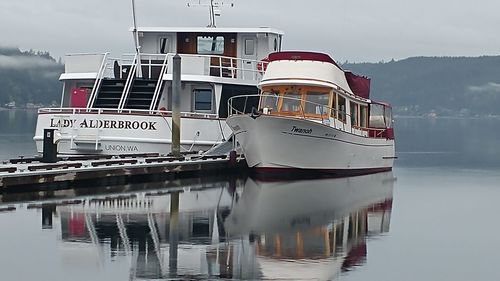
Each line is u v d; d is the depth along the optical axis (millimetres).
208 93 40281
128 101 40000
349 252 20438
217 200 29125
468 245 21656
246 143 35750
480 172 44219
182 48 44125
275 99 36406
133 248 20156
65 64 41781
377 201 30281
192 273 17781
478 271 18703
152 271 17859
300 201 29469
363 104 39938
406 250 20875
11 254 19266
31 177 28859
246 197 30031
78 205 26578
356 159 38688
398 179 39156
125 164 32688
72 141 38281
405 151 64812
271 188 32938
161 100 39844
